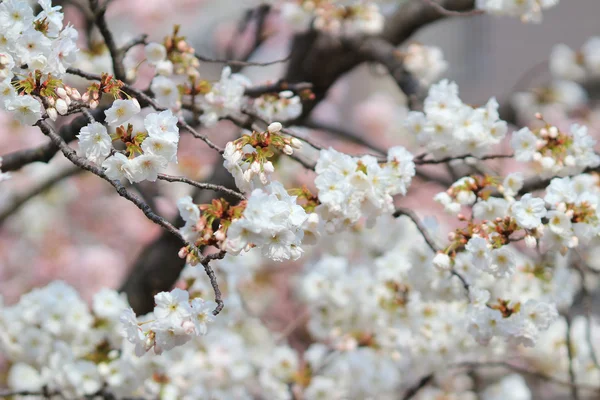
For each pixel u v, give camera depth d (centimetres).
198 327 257
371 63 555
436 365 477
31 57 252
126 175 247
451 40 1235
